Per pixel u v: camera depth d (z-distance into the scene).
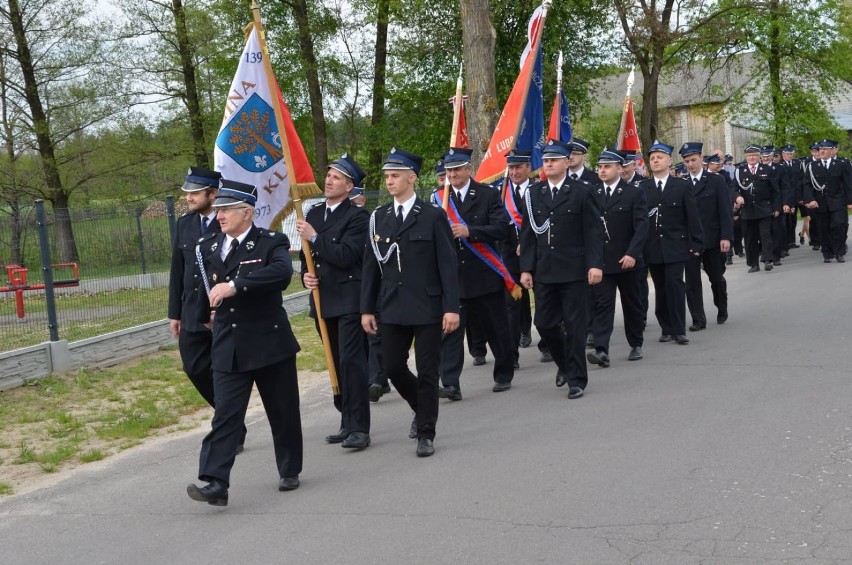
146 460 7.05
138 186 29.44
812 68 33.84
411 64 29.20
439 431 7.03
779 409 6.70
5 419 8.52
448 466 6.00
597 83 30.23
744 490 5.05
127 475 6.64
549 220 7.83
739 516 4.68
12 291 10.43
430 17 28.33
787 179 17.33
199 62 27.50
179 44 27.34
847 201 16.66
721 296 11.04
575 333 7.71
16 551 5.16
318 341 12.45
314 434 7.48
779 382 7.59
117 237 11.91
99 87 26.16
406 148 29.73
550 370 9.22
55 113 26.20
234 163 7.48
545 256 7.84
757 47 32.38
